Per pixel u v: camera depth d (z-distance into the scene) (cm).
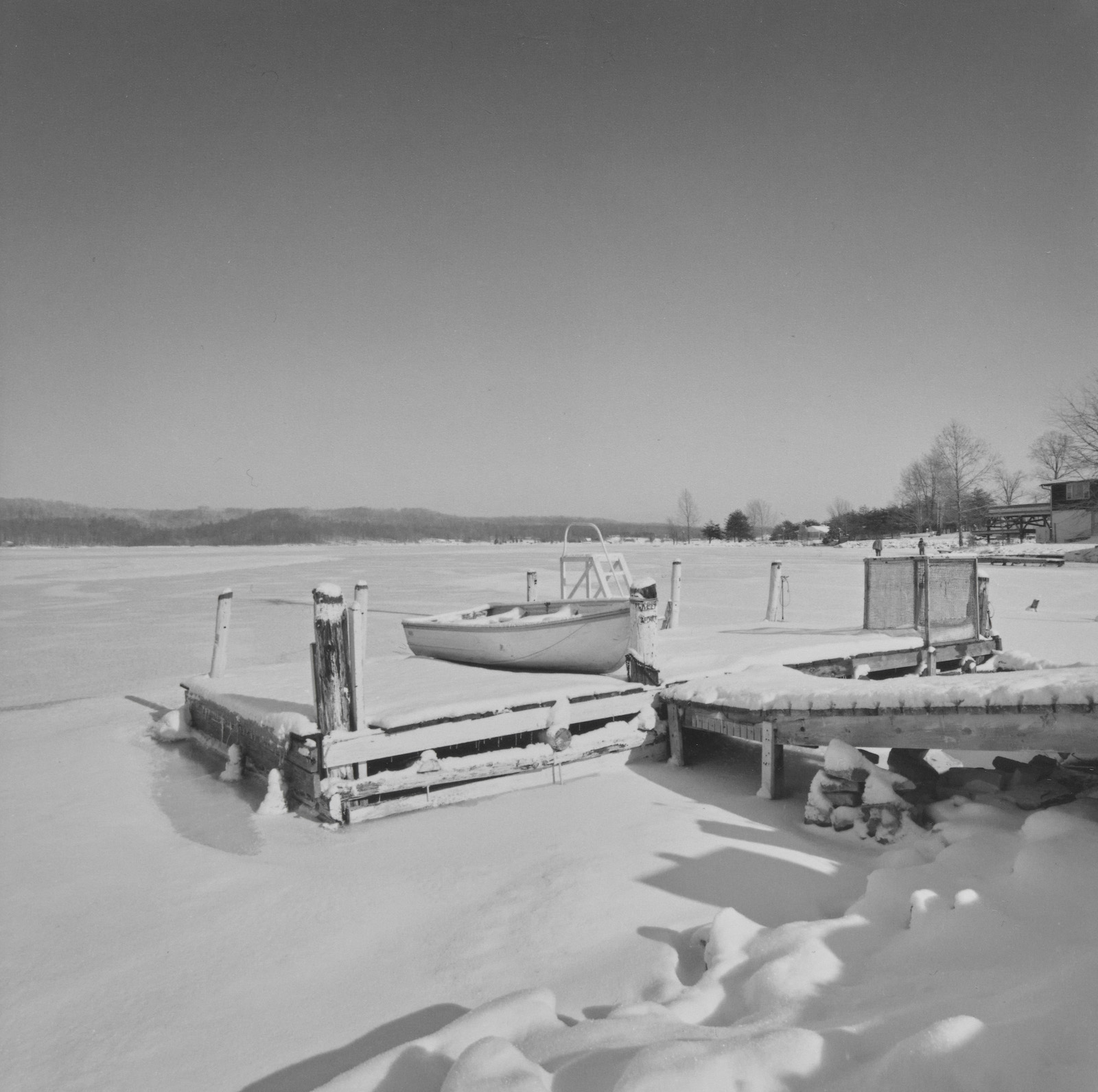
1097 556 3753
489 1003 266
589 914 370
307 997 320
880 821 438
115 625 1838
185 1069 276
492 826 509
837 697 498
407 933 372
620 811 522
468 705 582
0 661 1339
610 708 636
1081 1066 182
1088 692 390
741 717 568
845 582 2795
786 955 275
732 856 425
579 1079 212
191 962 353
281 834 518
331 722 537
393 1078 230
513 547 8881
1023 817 397
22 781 657
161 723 815
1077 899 274
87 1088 268
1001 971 240
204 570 4175
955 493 6706
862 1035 213
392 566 4397
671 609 1166
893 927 300
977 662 935
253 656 1362
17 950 368
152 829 532
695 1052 207
